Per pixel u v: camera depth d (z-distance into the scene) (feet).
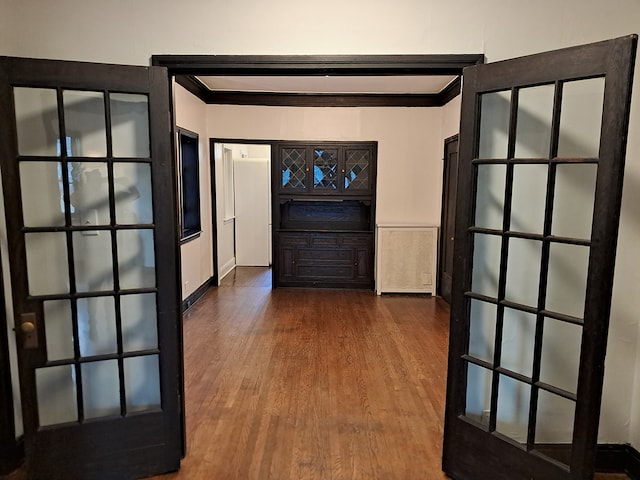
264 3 6.80
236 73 7.11
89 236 7.00
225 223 22.53
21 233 6.42
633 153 6.86
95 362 7.13
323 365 11.64
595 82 6.16
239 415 9.12
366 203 19.54
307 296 18.71
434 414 9.23
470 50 6.79
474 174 6.68
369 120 19.11
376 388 10.36
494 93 6.55
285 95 18.86
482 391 7.27
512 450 6.49
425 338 13.76
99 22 6.79
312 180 19.40
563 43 6.63
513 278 6.89
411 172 19.35
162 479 7.19
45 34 6.76
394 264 18.94
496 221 6.97
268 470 7.40
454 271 7.05
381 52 6.84
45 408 7.04
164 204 6.90
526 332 6.93
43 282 6.86
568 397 5.94
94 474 7.04
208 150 19.48
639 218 6.95
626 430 7.41
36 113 6.61
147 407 7.41
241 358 12.08
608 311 5.51
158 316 7.09
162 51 6.88
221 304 17.44
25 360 6.60
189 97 16.74
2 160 6.22
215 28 6.84
